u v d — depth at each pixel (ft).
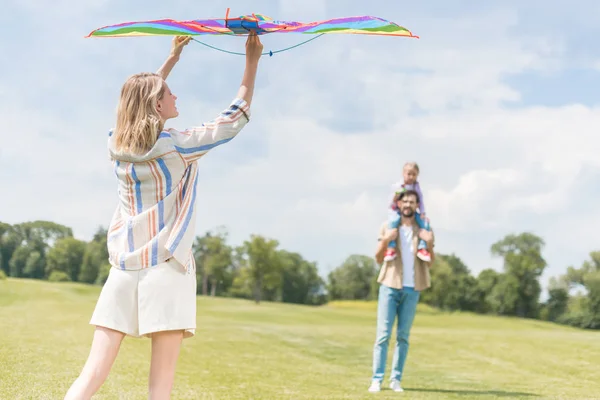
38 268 262.47
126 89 9.78
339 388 21.16
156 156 9.53
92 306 58.65
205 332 39.11
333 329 48.11
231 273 307.17
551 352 32.40
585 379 24.62
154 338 9.41
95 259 269.64
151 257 9.37
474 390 21.49
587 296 268.41
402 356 21.70
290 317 101.30
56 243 265.34
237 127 9.99
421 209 22.33
